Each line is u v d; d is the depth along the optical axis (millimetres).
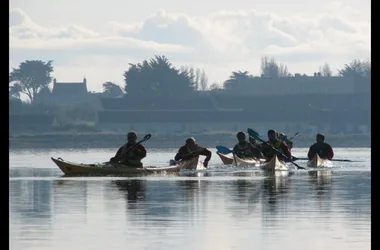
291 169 128500
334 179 105938
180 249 56406
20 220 67250
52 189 91125
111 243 58188
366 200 79688
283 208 73688
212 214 69938
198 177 109312
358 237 59906
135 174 114938
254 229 62906
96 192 87438
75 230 62750
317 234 60969
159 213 70625
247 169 127938
